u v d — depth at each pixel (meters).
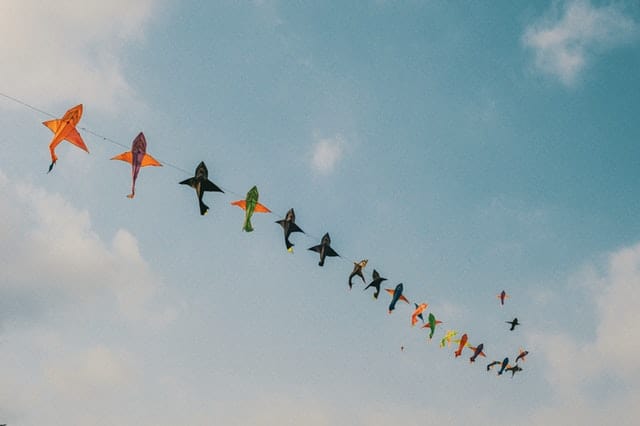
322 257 13.18
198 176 10.25
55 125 8.53
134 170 9.23
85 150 8.80
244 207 11.27
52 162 8.44
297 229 12.22
